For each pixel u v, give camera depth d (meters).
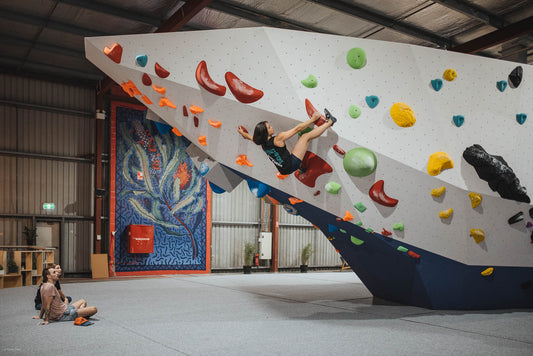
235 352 4.56
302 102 5.82
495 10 10.69
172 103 5.91
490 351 4.72
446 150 6.36
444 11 10.79
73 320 6.16
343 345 4.91
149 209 14.79
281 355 4.46
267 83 5.79
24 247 13.04
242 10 10.77
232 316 6.73
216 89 5.68
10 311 7.07
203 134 6.06
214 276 14.41
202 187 15.80
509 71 6.70
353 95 6.01
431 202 6.36
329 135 5.93
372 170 5.98
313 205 6.30
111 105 14.51
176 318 6.51
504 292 7.28
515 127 6.73
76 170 14.28
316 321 6.35
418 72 6.25
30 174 13.57
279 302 8.34
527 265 7.11
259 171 6.14
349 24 11.52
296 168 5.62
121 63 5.73
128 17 10.83
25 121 13.62
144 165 14.82
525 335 5.50
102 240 14.37
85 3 10.36
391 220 6.37
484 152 6.39
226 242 16.36
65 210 13.99
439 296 7.20
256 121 5.88
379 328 5.87
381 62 6.11
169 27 10.57
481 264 6.82
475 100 6.51
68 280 12.97
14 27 11.53
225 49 5.78
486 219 6.63
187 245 15.37
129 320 6.32
